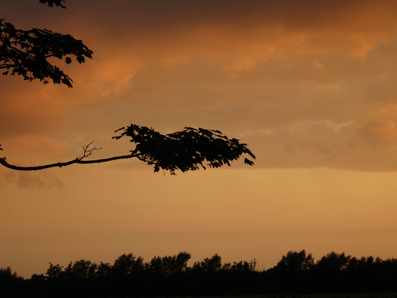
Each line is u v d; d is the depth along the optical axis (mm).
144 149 9555
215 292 73188
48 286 75812
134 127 9617
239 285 71812
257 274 76812
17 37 9891
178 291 75750
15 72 10484
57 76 10695
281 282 71688
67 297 74812
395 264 74438
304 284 71688
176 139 9656
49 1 10727
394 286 71062
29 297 68688
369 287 70750
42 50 10141
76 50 10234
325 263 75188
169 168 9828
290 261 75375
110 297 76625
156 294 75875
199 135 9680
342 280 72438
